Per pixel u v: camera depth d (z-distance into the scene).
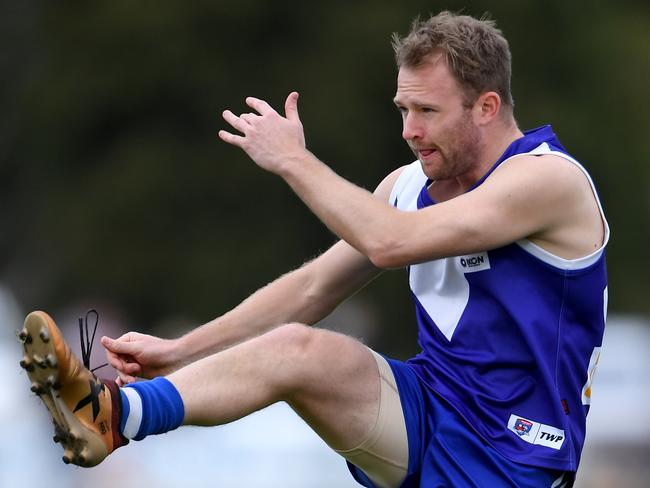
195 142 92.81
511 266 17.58
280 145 17.72
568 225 17.56
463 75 17.38
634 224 94.88
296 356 16.95
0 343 59.31
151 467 39.28
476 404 17.61
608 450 42.06
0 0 100.88
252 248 88.88
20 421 44.59
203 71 92.12
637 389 48.59
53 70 96.38
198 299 89.06
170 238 90.44
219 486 38.97
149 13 93.31
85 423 15.79
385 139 90.12
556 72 95.50
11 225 98.94
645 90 97.50
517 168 17.50
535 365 17.50
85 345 17.17
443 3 91.75
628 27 100.81
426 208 17.42
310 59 92.00
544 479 17.48
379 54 90.12
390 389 17.75
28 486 40.38
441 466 17.58
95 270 90.31
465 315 17.84
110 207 89.88
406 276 85.88
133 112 94.81
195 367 16.59
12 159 99.75
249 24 92.88
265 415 40.84
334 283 19.75
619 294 93.19
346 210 17.41
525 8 93.94
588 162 92.56
